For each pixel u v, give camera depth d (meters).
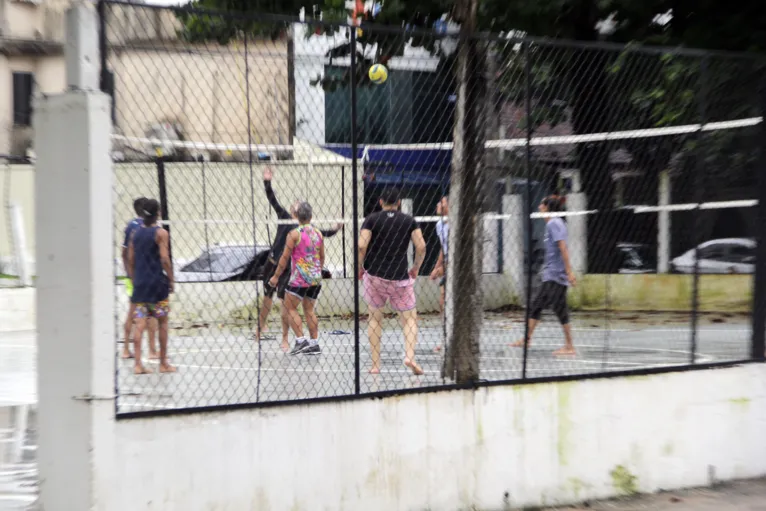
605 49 12.98
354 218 11.32
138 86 10.43
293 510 10.20
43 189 9.15
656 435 12.80
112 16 9.84
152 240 11.79
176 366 12.09
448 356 11.98
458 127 12.33
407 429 10.98
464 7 12.73
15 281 31.70
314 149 12.89
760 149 13.59
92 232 8.96
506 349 13.45
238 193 14.05
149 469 9.34
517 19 24.12
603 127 13.45
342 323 13.65
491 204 13.00
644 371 12.72
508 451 11.67
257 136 12.09
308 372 12.47
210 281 14.12
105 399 9.06
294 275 14.57
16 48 29.67
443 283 12.55
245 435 9.91
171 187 12.84
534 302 14.55
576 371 12.76
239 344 14.14
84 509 9.00
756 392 13.66
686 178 14.18
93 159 8.95
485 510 11.50
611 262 15.10
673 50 13.20
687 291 14.25
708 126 13.83
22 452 13.48
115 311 9.19
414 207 13.26
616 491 12.47
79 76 9.04
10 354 25.45
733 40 24.05
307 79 12.25
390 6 23.03
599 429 12.34
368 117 12.55
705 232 14.13
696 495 12.73
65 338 9.10
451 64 12.41
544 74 12.66
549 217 14.77
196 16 10.61
